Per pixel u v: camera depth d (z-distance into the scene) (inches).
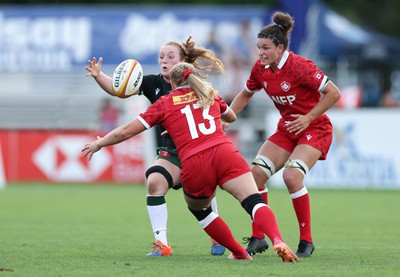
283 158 1244.5
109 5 4928.6
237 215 1978.3
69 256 1174.3
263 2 4906.5
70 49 3693.4
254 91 1283.2
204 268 1020.5
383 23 5300.2
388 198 2500.0
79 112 3818.9
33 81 3863.2
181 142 1090.7
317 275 960.9
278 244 1055.6
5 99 3855.8
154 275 956.0
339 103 3361.2
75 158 3065.9
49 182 3075.8
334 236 1535.4
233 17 3597.4
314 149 1211.2
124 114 3344.0
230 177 1077.8
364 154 2849.4
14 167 3085.6
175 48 1221.1
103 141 1096.8
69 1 4940.9
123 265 1055.0
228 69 3538.4
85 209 2105.1
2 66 3705.7
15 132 3083.2
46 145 3073.3
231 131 3193.9
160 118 1102.4
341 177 2869.1
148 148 2883.9
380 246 1357.0
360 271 1003.9
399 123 2824.8
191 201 1114.1
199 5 4894.2
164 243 1178.0
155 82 1243.8
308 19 3496.6
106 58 3673.7
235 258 1139.3
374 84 4392.2
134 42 3668.8
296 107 1221.1
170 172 1162.0
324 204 2292.1
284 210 2097.7
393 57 3754.9
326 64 4089.6
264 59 1194.0
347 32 3671.3
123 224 1748.3
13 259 1131.9
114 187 2903.5
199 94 1097.4
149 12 3686.0
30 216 1915.6
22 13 3722.9
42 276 951.6
